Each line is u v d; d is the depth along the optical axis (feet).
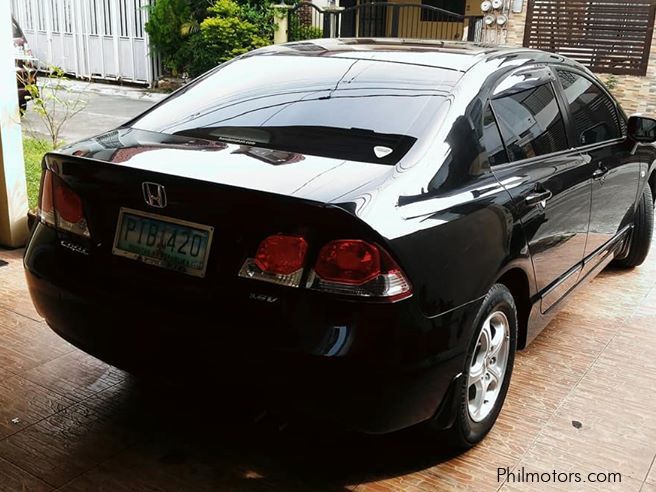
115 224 8.84
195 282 8.25
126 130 10.52
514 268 10.39
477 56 11.27
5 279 15.08
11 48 15.79
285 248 7.79
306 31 49.90
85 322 9.10
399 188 8.44
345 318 7.68
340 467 9.55
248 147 9.39
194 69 49.01
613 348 13.66
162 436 10.03
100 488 8.90
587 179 12.89
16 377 11.35
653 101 40.27
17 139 16.39
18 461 9.32
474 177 9.68
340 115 9.90
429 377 8.38
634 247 17.81
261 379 7.93
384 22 59.26
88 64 54.85
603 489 9.37
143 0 50.85
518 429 10.69
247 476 9.26
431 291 8.27
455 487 9.27
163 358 8.55
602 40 40.65
